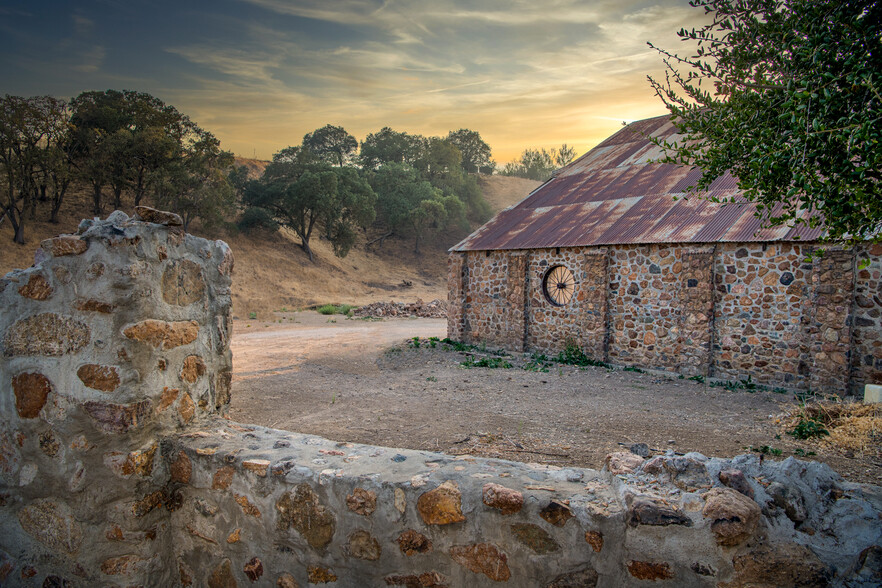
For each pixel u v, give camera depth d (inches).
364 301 1622.8
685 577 93.7
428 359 565.9
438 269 2333.9
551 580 99.0
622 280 531.5
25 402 125.2
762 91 158.1
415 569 106.5
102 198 1726.1
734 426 303.6
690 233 479.8
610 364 536.7
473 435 277.3
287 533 115.5
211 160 1717.5
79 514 122.0
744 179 162.4
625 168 674.2
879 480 210.4
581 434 281.7
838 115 137.7
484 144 4156.0
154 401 126.6
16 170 1354.6
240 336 786.8
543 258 602.5
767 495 102.8
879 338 386.9
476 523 102.3
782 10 161.2
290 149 2406.5
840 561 93.6
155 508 125.9
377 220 2645.2
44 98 1382.9
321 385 421.1
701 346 471.2
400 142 3545.8
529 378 456.1
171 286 134.2
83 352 120.5
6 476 128.7
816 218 141.4
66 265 122.2
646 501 95.8
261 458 120.0
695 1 178.4
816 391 406.0
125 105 1740.9
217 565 124.9
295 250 1969.7
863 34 136.1
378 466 115.6
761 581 91.2
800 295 422.6
